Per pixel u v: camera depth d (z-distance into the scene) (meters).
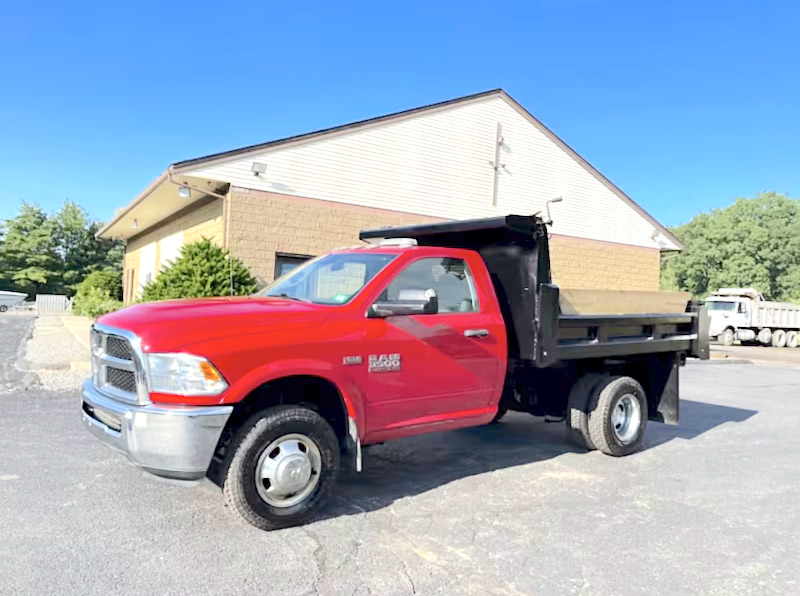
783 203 62.78
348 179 15.72
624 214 22.42
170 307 4.07
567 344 5.48
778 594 3.17
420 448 6.19
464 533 3.89
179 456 3.50
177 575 3.19
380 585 3.15
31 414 6.81
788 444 6.81
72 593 2.96
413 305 4.28
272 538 3.72
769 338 28.00
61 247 54.44
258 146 14.23
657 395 6.76
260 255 14.29
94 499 4.29
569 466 5.59
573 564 3.46
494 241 5.59
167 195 15.81
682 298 6.82
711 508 4.51
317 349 3.99
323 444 4.05
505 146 19.09
